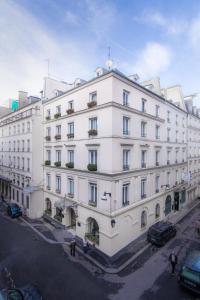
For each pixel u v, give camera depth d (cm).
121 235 1894
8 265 1661
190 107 3844
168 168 2866
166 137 2800
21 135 3152
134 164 2092
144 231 2267
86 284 1419
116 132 1831
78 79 2412
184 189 3469
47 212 2789
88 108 2025
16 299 1111
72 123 2330
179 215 3000
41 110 2894
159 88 2747
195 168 4053
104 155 1856
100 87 1911
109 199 1786
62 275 1523
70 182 2362
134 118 2089
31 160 2836
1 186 4081
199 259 1442
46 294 1313
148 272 1567
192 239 2169
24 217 2895
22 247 1983
